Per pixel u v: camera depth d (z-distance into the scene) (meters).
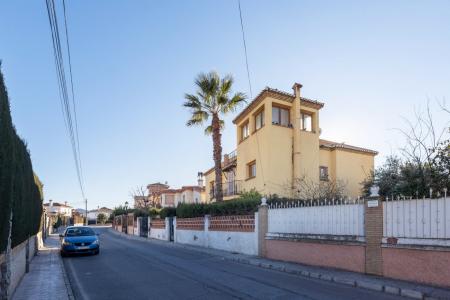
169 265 15.05
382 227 11.09
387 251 10.88
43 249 24.06
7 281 8.30
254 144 26.34
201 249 21.52
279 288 9.97
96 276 12.77
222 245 20.78
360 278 10.65
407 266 10.29
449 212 9.47
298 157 24.70
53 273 13.38
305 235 14.14
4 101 6.84
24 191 11.87
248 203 18.52
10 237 8.75
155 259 17.30
